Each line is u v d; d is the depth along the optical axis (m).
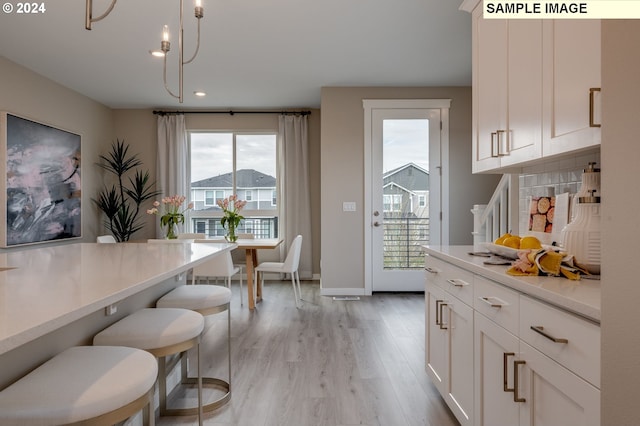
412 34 3.72
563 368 1.11
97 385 1.05
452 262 2.01
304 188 6.31
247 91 5.46
